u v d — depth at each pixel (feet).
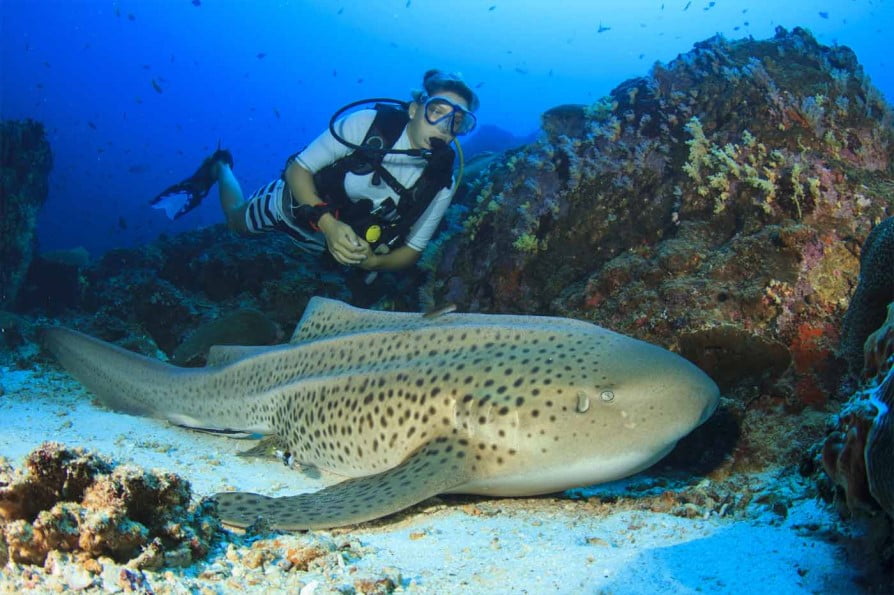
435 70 17.88
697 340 13.46
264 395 15.84
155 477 7.53
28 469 7.20
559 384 10.89
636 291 15.66
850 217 15.03
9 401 19.97
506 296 19.62
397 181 17.76
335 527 9.87
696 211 17.07
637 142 18.93
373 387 13.12
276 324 26.03
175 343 29.35
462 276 21.33
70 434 16.62
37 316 37.58
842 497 8.32
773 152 16.43
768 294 14.01
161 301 29.89
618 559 8.17
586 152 19.66
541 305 18.97
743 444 12.50
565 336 11.93
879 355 8.93
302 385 14.78
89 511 7.00
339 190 17.98
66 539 6.81
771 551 7.99
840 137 16.89
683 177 17.57
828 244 14.57
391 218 18.33
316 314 16.26
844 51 19.13
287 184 19.83
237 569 7.47
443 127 17.25
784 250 14.56
